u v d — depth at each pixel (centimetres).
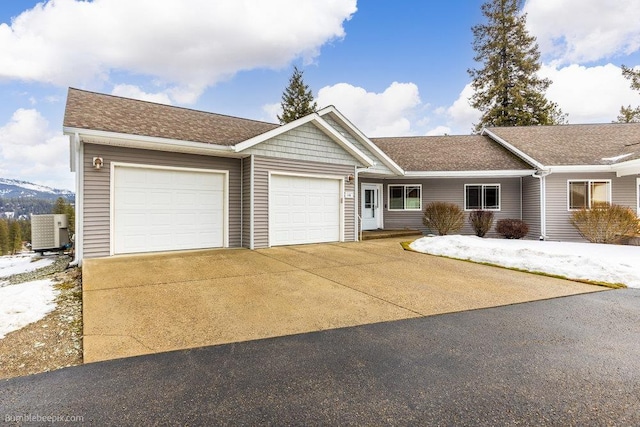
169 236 862
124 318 400
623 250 945
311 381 264
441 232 1373
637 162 1073
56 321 399
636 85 2466
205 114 1129
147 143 771
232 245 954
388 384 260
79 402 235
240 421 215
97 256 760
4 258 1037
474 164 1400
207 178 921
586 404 234
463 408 229
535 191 1333
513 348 329
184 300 472
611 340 350
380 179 1500
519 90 2784
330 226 1114
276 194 989
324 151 1084
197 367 287
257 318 409
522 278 635
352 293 525
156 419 217
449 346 333
